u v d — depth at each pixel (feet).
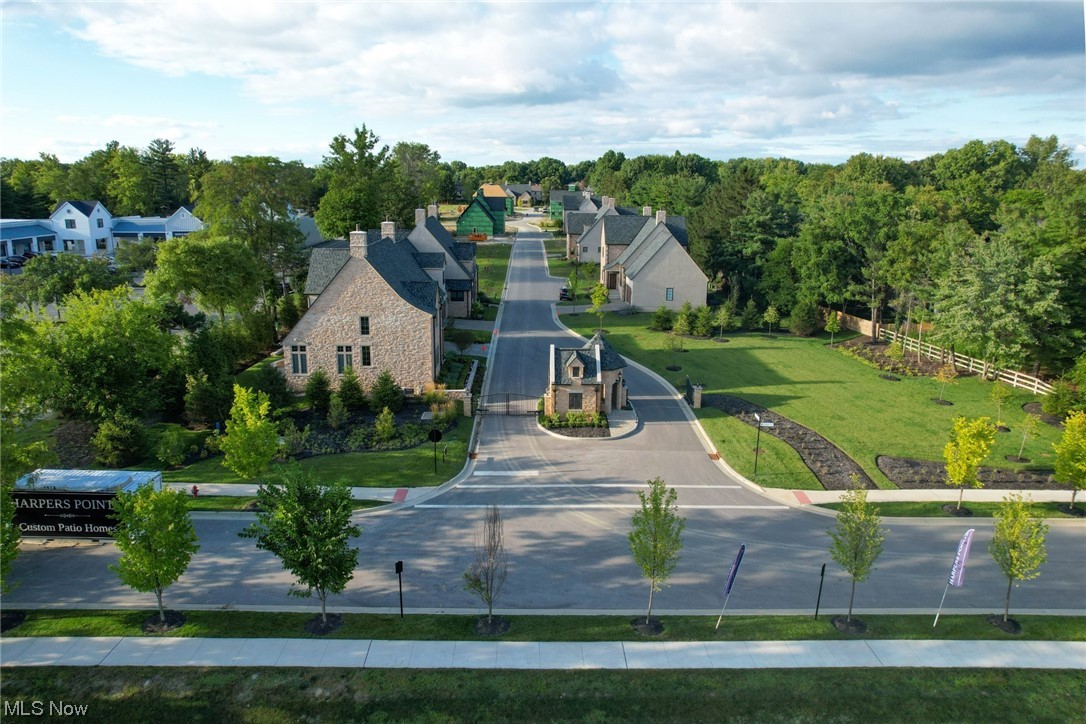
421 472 123.34
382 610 83.20
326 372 162.91
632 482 122.01
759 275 282.77
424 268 228.63
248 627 78.95
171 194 453.99
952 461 112.47
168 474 120.67
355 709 65.87
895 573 94.32
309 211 416.67
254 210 225.56
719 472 127.34
